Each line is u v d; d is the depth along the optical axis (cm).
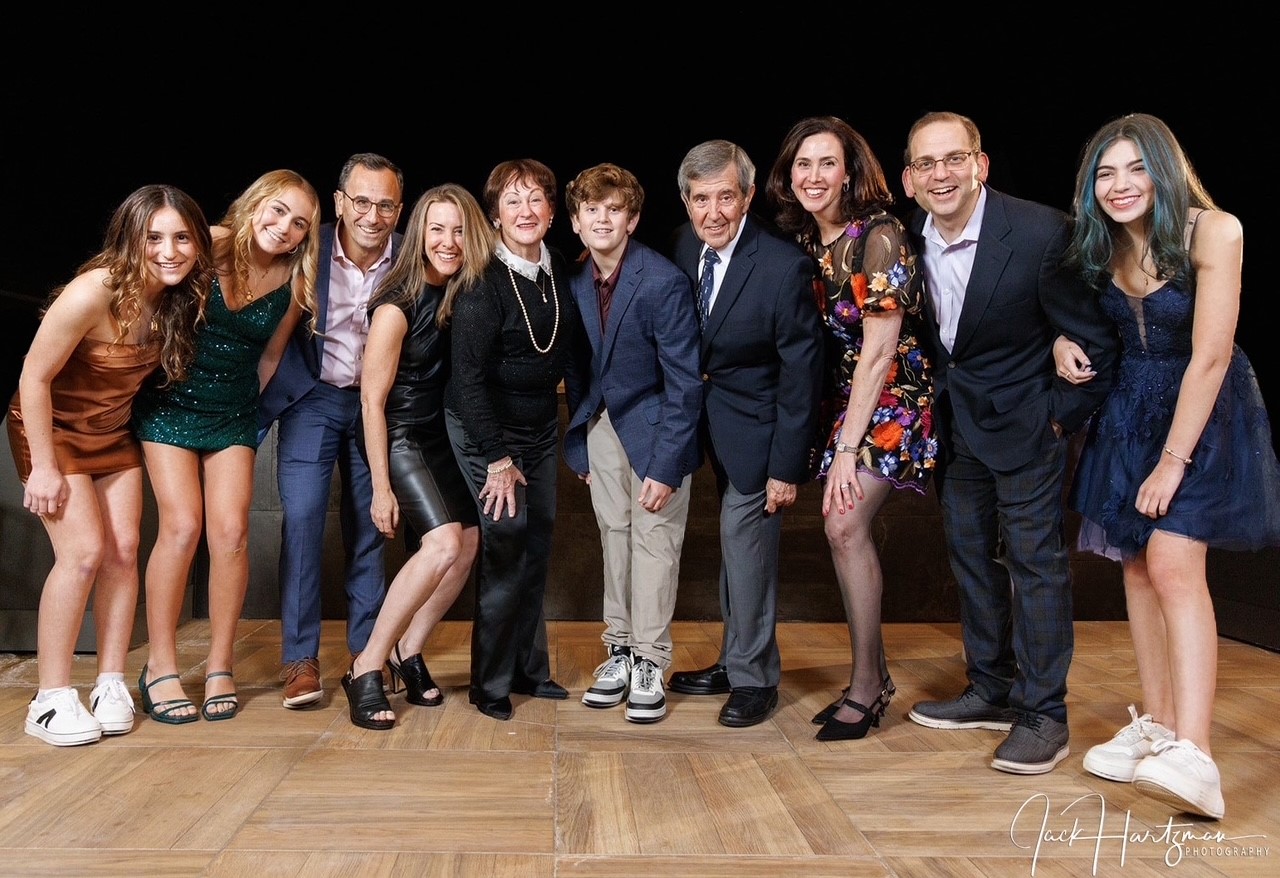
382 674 250
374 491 251
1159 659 219
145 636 340
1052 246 219
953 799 201
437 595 266
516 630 262
